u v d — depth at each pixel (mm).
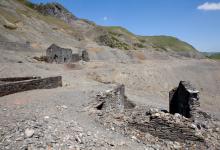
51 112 15047
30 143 9828
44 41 115250
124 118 15648
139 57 116688
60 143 10406
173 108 24609
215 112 46156
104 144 11617
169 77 72938
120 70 68125
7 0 181000
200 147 13328
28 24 137375
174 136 13773
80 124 13516
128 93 50406
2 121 11906
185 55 178625
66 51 70812
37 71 47562
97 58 102812
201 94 61781
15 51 68938
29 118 12578
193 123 14688
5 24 111500
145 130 14258
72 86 32031
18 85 22422
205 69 87000
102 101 20422
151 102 42562
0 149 9312
